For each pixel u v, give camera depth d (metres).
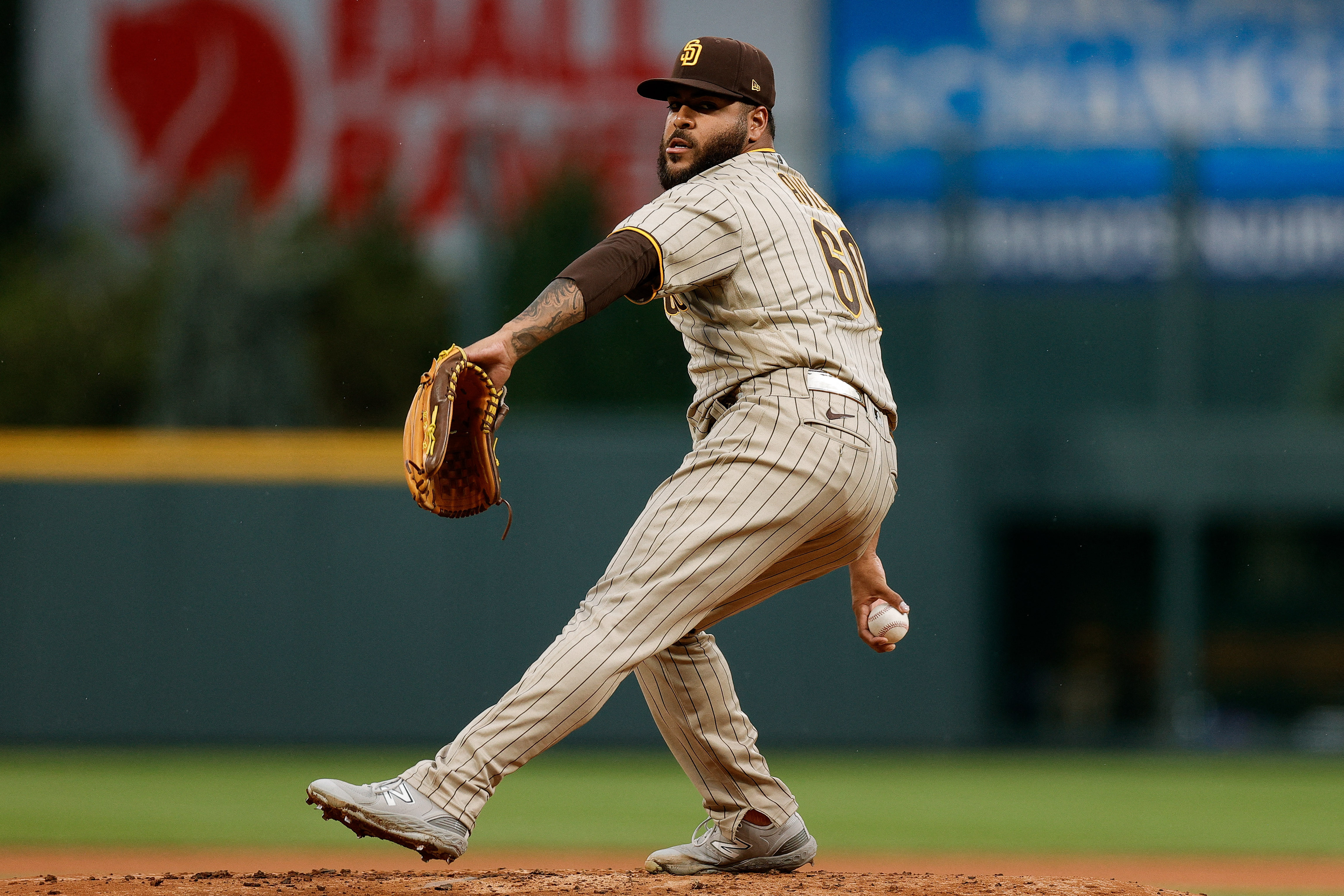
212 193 54.84
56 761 39.50
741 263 9.83
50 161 65.88
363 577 42.88
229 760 39.62
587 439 43.31
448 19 69.00
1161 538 45.22
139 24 69.19
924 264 47.16
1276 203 46.75
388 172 56.53
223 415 51.34
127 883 10.58
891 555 44.00
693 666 11.13
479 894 10.05
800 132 48.72
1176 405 46.44
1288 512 45.03
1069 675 45.06
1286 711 44.66
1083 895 10.42
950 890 10.37
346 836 25.83
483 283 45.56
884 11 67.44
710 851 11.49
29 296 53.69
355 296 52.28
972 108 66.69
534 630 42.78
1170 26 66.25
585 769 38.69
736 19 67.69
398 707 42.50
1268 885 20.88
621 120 46.72
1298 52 65.88
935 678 43.00
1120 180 47.28
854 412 9.84
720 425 9.91
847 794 33.75
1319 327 46.38
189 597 42.72
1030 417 45.81
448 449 9.73
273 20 69.12
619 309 45.56
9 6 69.00
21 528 42.75
